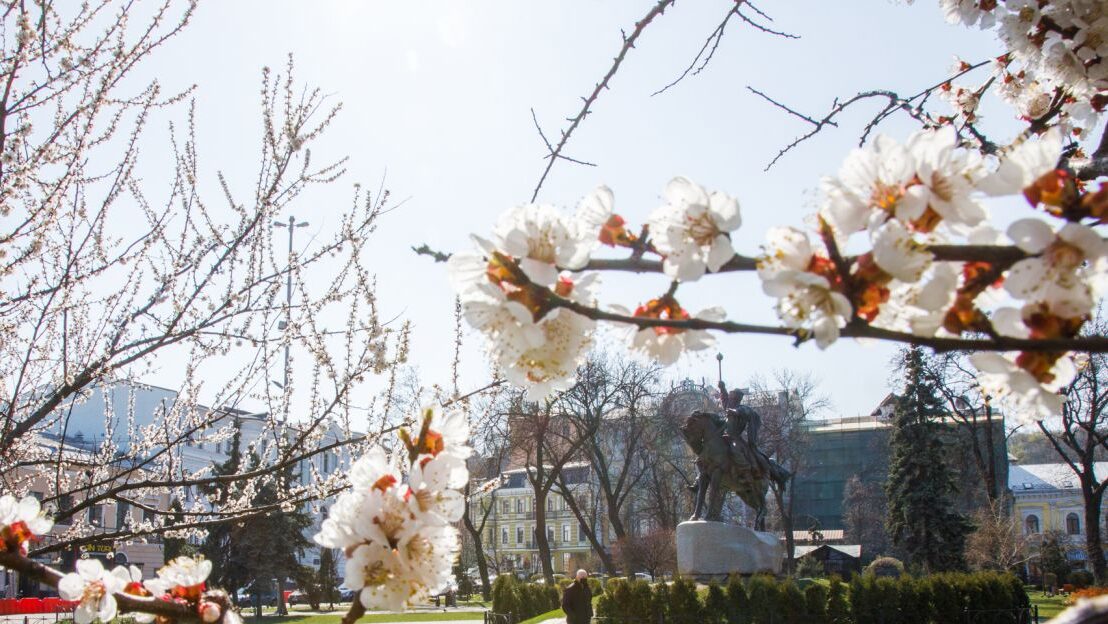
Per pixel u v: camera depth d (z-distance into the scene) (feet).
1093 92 12.57
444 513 7.21
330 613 102.94
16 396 19.65
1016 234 5.82
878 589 54.29
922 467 119.75
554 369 6.85
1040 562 148.56
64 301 20.68
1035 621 55.62
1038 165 5.99
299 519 98.58
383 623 84.17
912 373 114.11
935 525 117.39
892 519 123.03
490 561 228.84
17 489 24.09
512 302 6.35
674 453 135.44
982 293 6.42
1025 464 244.22
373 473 7.25
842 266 5.95
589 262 6.70
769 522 189.67
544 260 6.60
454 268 6.74
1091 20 11.46
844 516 202.49
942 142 6.02
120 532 19.01
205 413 25.02
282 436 22.80
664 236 6.60
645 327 6.57
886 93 15.84
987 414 112.88
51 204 20.49
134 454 23.86
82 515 23.80
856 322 5.96
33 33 18.98
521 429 99.35
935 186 6.00
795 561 113.50
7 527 8.51
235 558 95.81
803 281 5.89
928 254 5.82
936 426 120.47
